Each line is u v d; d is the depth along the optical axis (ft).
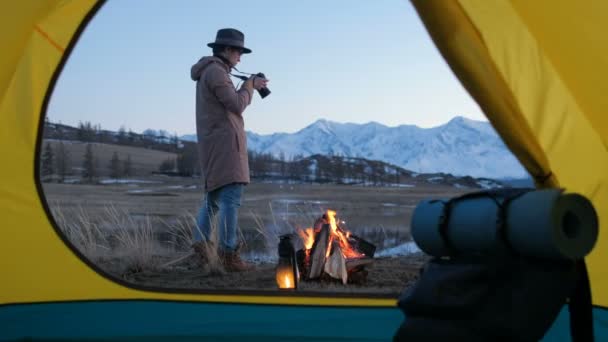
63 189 52.24
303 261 18.63
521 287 8.83
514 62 13.24
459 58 11.35
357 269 19.07
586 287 9.61
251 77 20.56
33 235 13.69
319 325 13.58
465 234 9.45
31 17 13.32
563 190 8.89
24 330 13.38
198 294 13.92
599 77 12.79
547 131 13.53
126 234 25.77
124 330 13.55
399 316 13.56
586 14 12.12
